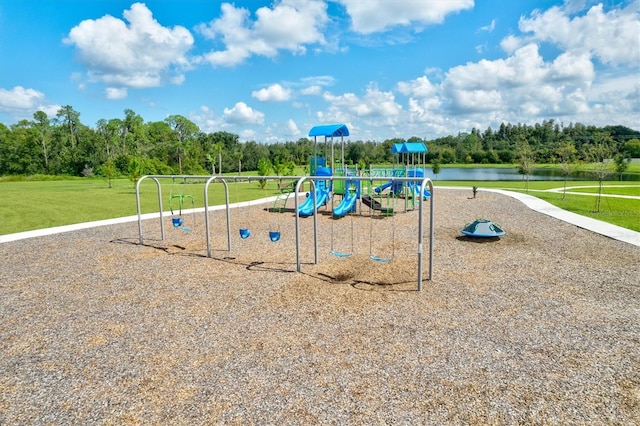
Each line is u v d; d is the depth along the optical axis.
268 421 2.40
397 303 4.37
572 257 6.27
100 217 11.30
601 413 2.45
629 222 9.26
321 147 53.53
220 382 2.86
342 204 11.27
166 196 18.05
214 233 8.79
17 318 4.12
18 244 7.65
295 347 3.38
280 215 11.61
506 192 17.56
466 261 6.12
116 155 50.78
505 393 2.67
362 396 2.65
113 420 2.45
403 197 15.79
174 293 4.84
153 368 3.08
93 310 4.32
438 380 2.84
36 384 2.88
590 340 3.46
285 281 5.23
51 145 52.03
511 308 4.20
